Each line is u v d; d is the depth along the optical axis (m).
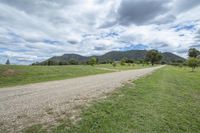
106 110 9.53
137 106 10.58
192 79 32.94
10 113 8.85
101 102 11.29
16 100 11.70
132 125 7.57
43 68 41.28
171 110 10.16
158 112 9.60
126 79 26.81
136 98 12.84
